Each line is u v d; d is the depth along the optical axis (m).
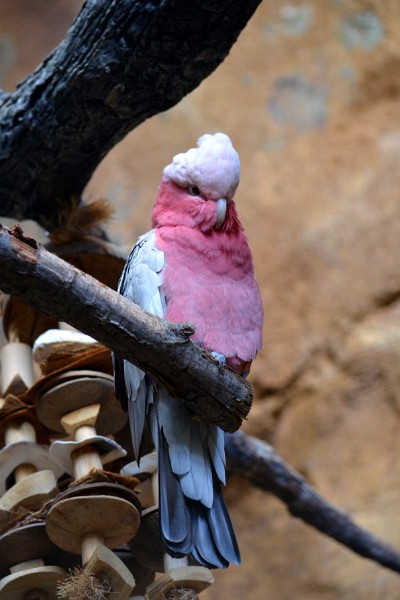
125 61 3.15
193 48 3.12
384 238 4.08
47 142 3.23
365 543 3.46
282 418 3.96
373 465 3.80
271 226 4.17
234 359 3.02
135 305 2.92
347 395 3.92
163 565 3.09
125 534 3.03
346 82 4.40
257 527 3.90
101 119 3.20
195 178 3.04
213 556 2.96
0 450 3.12
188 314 3.01
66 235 3.27
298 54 4.48
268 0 4.59
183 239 3.03
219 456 3.00
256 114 4.41
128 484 3.03
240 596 3.79
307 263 4.10
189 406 2.97
